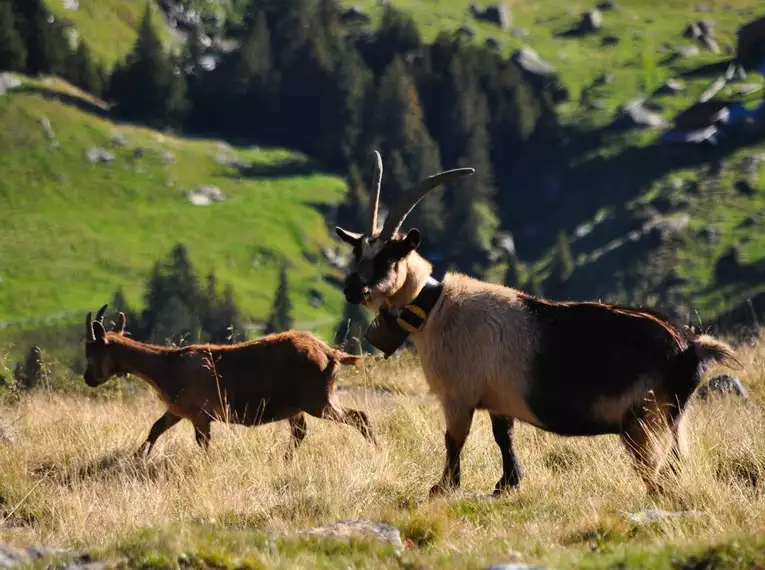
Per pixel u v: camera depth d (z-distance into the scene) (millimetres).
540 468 18016
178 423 23172
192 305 173000
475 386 16328
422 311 16562
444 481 16641
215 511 15586
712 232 198250
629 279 192750
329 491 16250
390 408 23734
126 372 21203
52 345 152250
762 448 17172
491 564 11070
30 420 23625
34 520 16719
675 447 15477
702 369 15398
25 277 188625
